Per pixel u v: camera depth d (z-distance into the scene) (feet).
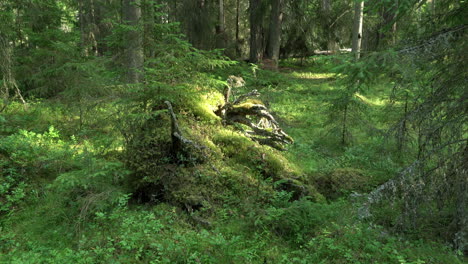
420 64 12.72
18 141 20.92
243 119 22.22
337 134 26.35
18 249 13.28
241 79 41.27
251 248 13.00
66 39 31.24
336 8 69.26
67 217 15.44
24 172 18.97
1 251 13.07
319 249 12.80
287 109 35.53
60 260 11.80
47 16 33.73
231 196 16.53
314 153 24.35
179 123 19.51
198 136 19.20
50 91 32.07
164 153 18.25
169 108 16.94
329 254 12.55
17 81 30.60
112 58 19.62
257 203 16.24
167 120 19.62
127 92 18.24
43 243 13.75
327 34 66.64
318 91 43.21
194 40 63.21
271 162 19.03
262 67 58.59
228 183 17.33
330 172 20.30
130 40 18.15
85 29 51.96
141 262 12.05
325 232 13.46
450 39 12.93
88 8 59.00
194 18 61.93
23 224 15.16
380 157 21.99
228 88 23.44
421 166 14.14
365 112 26.45
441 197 13.91
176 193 16.40
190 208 15.99
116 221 14.85
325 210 15.21
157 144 18.43
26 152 20.08
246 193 17.01
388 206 16.12
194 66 19.26
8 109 28.81
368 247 12.48
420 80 14.24
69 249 12.42
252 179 17.87
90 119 20.26
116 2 51.83
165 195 16.81
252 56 63.36
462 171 13.16
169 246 12.51
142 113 17.11
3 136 22.90
